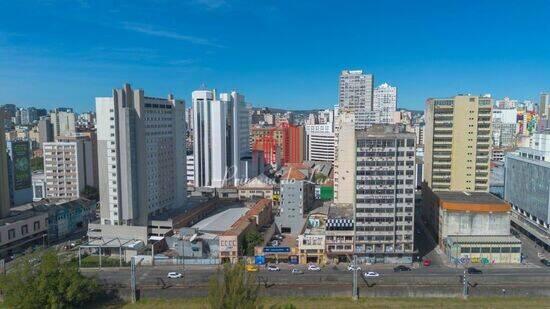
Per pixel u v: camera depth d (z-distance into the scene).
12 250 192.50
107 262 176.00
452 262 175.50
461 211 187.38
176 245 186.50
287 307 115.88
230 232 184.62
